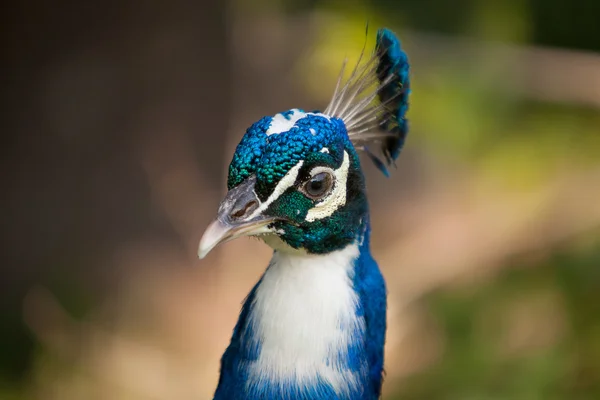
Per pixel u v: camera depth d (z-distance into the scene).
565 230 9.36
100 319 14.27
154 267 15.32
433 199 15.31
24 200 15.41
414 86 9.10
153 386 13.15
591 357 8.54
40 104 15.62
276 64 15.77
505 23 9.37
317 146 4.82
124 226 15.71
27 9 15.24
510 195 9.82
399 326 11.47
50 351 13.30
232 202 4.82
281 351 5.16
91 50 15.79
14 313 14.09
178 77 16.20
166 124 16.27
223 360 5.56
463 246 12.19
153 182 16.11
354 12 9.64
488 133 9.37
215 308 14.76
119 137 16.06
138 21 15.85
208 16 15.91
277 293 5.22
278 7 14.06
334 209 5.00
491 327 8.77
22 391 12.65
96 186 15.80
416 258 13.16
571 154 9.56
